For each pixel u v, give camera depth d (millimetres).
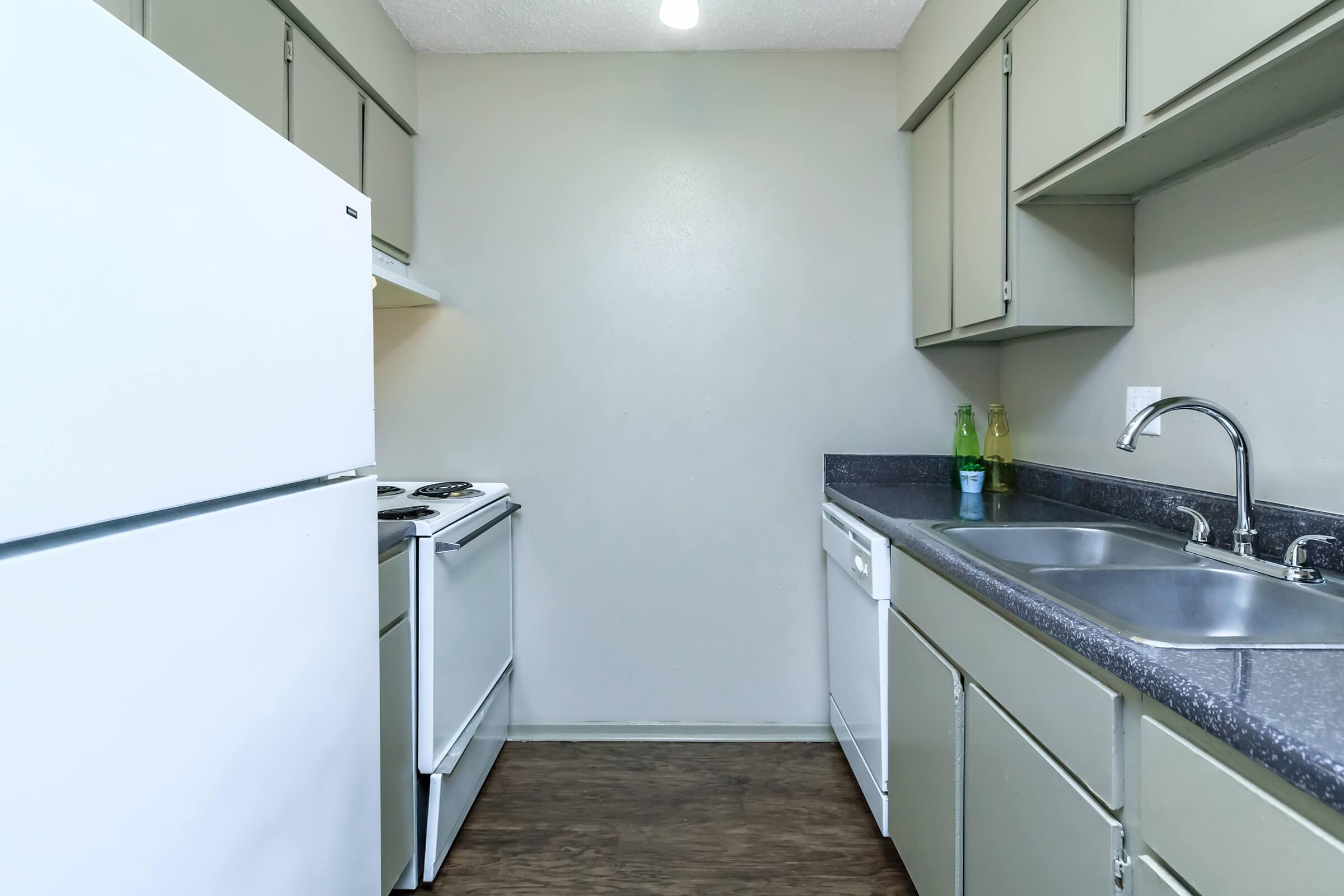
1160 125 1055
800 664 2234
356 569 843
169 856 511
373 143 1885
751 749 2172
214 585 568
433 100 2166
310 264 734
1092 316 1506
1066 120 1280
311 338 735
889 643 1586
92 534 466
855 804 1852
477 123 2170
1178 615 1104
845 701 1949
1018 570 1066
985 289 1622
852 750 1869
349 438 825
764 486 2217
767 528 2221
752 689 2242
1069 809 834
